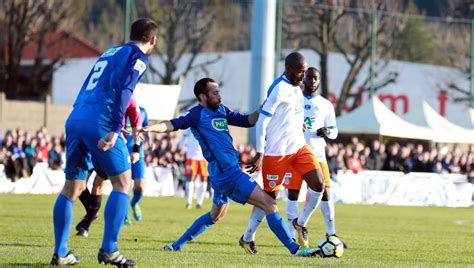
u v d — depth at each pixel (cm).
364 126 7456
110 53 1878
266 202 2214
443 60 12700
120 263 1897
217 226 3681
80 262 1989
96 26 17138
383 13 11362
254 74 6956
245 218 4353
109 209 1884
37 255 2186
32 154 6356
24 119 8688
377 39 12138
